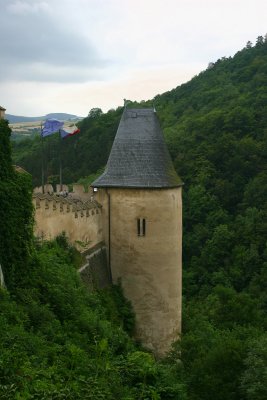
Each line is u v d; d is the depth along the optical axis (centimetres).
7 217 2005
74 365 1627
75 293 2242
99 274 3011
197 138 8262
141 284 3127
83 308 2200
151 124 3212
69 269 2455
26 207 2141
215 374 1941
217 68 12950
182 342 2312
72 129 3903
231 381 1928
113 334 2200
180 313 3241
